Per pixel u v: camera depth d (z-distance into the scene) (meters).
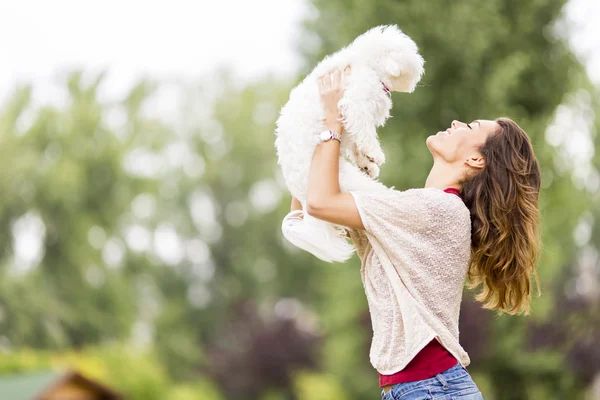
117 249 38.31
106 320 36.44
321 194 3.62
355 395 24.28
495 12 19.98
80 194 35.94
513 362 22.14
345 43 20.59
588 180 23.39
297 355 36.97
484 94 19.80
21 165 34.56
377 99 3.71
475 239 3.93
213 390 37.28
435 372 3.59
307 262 50.78
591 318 23.00
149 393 27.88
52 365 25.02
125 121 38.91
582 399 23.83
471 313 21.69
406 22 19.94
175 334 46.12
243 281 51.12
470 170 3.95
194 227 51.41
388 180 20.08
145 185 38.22
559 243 21.48
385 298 3.66
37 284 34.50
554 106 20.67
